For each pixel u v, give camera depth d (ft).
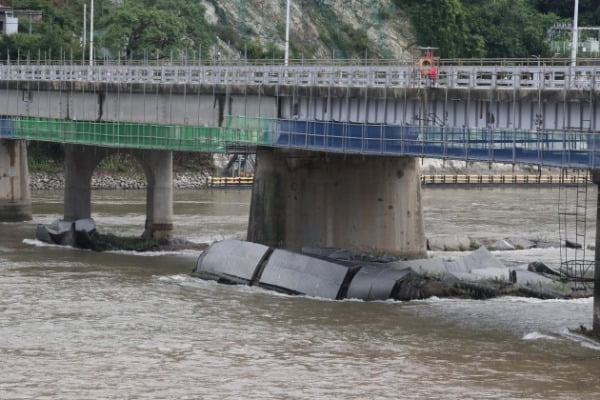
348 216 377.50
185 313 308.81
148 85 422.82
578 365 256.93
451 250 454.40
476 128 309.63
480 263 366.63
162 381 242.58
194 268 374.22
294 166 375.04
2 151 526.98
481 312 313.12
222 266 358.64
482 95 309.42
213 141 396.98
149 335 282.77
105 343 274.16
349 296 333.83
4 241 458.91
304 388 238.27
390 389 238.07
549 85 298.97
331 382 242.78
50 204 618.44
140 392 234.58
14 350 266.77
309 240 375.86
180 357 262.06
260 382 242.37
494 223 545.03
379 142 334.44
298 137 360.48
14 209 531.50
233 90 388.57
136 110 430.61
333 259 349.61
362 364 257.55
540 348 271.69
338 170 376.68
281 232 375.86
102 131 444.14
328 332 288.10
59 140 464.24
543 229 518.37
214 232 493.36
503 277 348.79
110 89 440.45
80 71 460.96
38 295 331.98
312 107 362.94
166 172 457.68
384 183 380.17
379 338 281.95
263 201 376.68
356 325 296.51
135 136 429.79
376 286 332.60
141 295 333.62
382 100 339.77
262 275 348.18
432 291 333.83
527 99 298.15
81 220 448.24
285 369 252.83
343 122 346.54
